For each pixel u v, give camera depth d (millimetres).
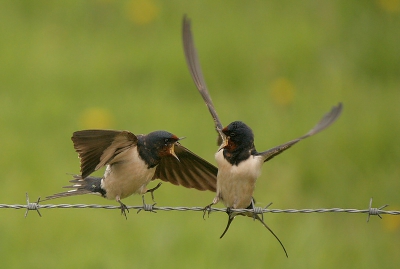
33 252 12438
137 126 15805
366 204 14062
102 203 13469
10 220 13023
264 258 12289
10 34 19141
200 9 20641
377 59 18578
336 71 18234
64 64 18078
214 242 12570
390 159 14938
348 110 16531
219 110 16578
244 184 8992
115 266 11992
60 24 19875
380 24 19281
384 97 17188
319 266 12234
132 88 17328
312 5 20906
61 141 15352
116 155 8672
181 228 12922
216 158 9094
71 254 12352
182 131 15516
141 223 13086
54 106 16422
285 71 18234
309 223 13312
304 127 15656
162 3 20781
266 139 15242
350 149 15039
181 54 18266
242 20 20266
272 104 16859
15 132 15531
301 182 14430
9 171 14328
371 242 13055
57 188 13867
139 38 19391
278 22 20188
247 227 13039
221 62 18266
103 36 19453
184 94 17266
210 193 13594
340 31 19484
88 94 17031
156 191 13594
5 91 16984
